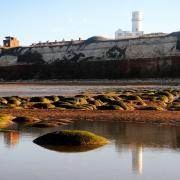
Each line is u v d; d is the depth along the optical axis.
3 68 179.88
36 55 182.00
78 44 180.38
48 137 18.02
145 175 12.27
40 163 13.76
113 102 40.22
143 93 64.12
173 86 108.25
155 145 17.72
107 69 158.00
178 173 12.57
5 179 11.56
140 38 165.88
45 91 79.94
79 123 26.77
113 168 13.14
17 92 75.75
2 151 15.92
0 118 27.33
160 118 30.06
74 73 164.00
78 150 16.25
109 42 172.25
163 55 151.00
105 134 21.38
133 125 25.77
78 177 11.92
